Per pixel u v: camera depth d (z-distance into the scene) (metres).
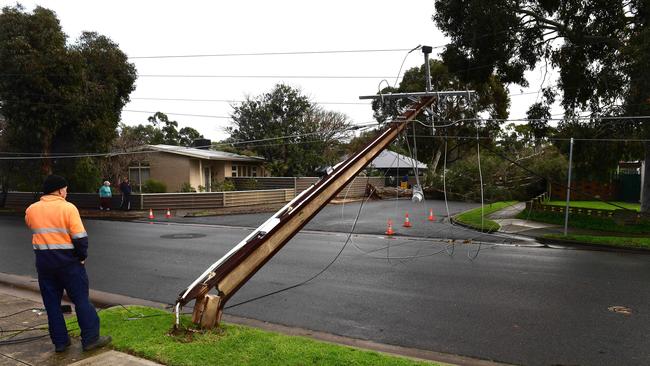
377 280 8.93
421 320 6.46
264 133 36.34
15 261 10.88
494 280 8.89
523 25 16.94
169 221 20.11
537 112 17.94
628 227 15.61
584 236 14.34
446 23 17.66
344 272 9.66
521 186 29.45
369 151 8.20
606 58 15.99
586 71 16.75
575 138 16.58
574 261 10.95
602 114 16.39
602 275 9.34
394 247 13.14
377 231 16.77
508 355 5.21
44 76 21.75
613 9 14.73
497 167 30.77
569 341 5.62
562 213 17.78
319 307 7.13
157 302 7.47
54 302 4.67
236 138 38.47
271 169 35.56
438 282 8.73
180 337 4.98
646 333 5.88
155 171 29.77
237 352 4.56
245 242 5.77
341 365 4.29
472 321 6.40
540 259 11.23
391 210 24.88
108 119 24.48
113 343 4.82
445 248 12.97
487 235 15.59
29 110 21.89
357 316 6.68
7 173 24.48
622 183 29.00
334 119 43.03
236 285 5.56
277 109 37.78
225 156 31.03
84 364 4.38
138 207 23.83
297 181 31.33
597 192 29.22
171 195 24.30
